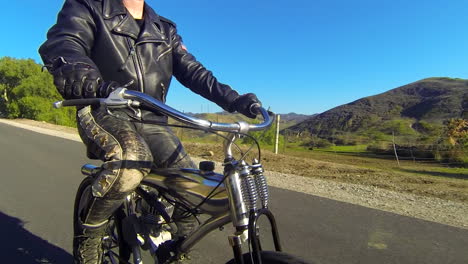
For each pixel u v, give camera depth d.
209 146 12.77
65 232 4.08
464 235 4.31
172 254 2.17
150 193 2.34
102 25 2.29
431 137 27.45
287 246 3.90
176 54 2.72
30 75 53.28
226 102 2.48
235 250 1.70
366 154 25.55
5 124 29.80
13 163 8.63
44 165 8.38
